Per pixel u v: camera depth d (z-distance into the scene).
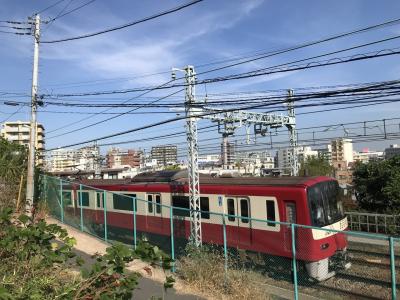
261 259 15.91
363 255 17.45
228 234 17.02
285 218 15.34
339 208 16.19
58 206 20.08
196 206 17.81
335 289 13.68
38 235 5.00
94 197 22.88
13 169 21.25
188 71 17.36
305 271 14.73
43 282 4.43
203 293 10.65
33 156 21.02
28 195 20.17
